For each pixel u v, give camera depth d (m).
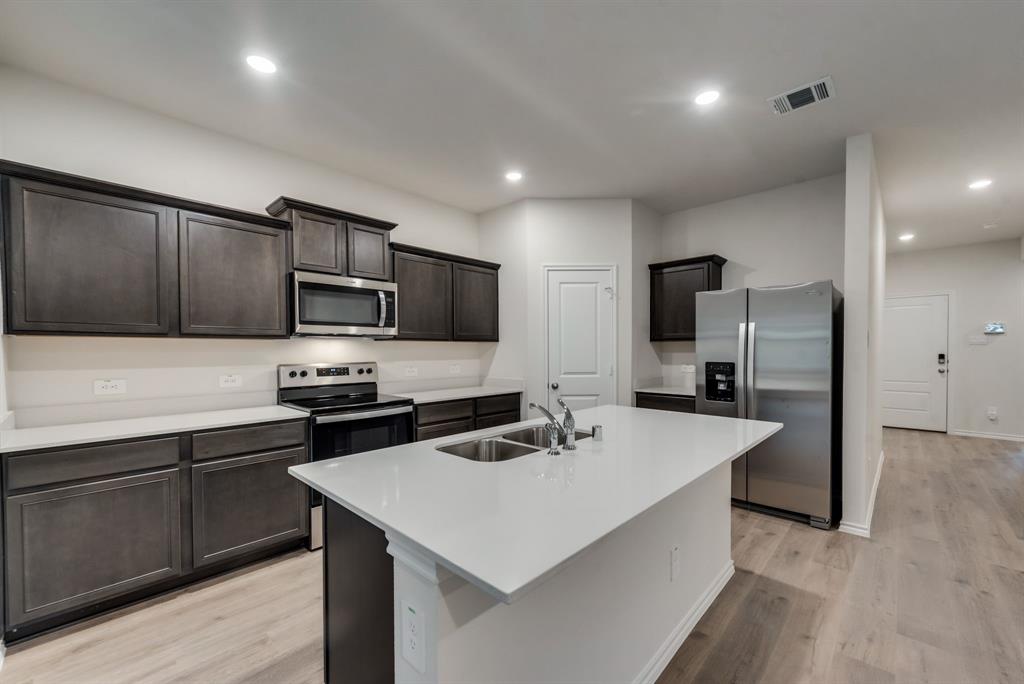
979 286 5.84
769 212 4.04
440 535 1.02
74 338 2.39
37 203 2.06
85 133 2.44
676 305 4.30
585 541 1.00
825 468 3.04
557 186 3.91
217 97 2.52
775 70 2.26
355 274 3.23
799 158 3.34
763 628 2.01
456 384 4.44
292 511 2.64
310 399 3.28
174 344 2.72
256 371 3.07
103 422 2.39
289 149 3.17
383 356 3.83
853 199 2.97
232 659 1.82
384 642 1.29
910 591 2.29
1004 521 3.17
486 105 2.61
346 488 1.35
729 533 2.44
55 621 2.00
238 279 2.70
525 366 4.24
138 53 2.13
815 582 2.39
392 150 3.19
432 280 3.88
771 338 3.24
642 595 1.68
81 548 2.00
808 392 3.09
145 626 2.02
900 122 2.78
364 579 1.38
